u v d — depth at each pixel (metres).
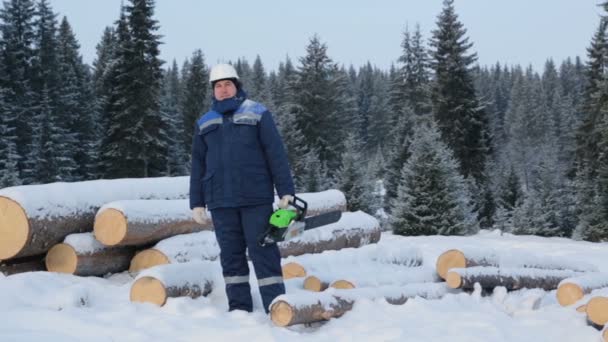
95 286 5.30
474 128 34.41
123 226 5.59
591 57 35.56
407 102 49.97
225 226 4.64
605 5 22.77
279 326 4.12
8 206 5.26
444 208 18.98
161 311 4.53
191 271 5.00
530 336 4.02
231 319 4.32
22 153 38.19
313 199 8.23
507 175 33.81
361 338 3.86
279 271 4.64
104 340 3.69
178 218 6.24
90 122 42.47
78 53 51.31
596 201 24.33
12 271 5.54
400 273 5.83
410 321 4.29
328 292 4.55
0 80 39.88
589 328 4.14
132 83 32.06
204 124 4.66
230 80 4.67
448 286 5.52
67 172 37.19
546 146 64.12
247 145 4.57
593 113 29.33
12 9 41.28
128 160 32.38
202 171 4.80
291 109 44.44
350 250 6.59
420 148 19.50
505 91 104.19
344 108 49.62
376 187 30.67
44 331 3.77
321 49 45.47
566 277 6.14
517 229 28.92
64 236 5.66
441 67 35.31
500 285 5.64
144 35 32.25
